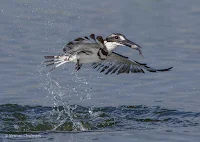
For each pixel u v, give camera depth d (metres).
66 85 16.95
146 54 19.38
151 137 12.73
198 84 16.95
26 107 15.34
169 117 14.48
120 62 14.11
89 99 16.00
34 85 16.84
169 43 20.48
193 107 15.27
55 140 12.63
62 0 24.81
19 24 21.73
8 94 16.16
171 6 25.47
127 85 17.08
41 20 22.23
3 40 20.06
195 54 19.41
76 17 22.81
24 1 24.62
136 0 26.16
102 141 12.45
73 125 13.96
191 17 23.80
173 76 17.66
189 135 12.88
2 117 14.47
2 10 23.34
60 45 19.70
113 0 25.98
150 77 17.67
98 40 12.31
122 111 15.08
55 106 15.51
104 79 17.55
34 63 18.28
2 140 12.69
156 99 15.98
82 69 18.19
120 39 13.30
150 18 23.50
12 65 18.06
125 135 12.94
